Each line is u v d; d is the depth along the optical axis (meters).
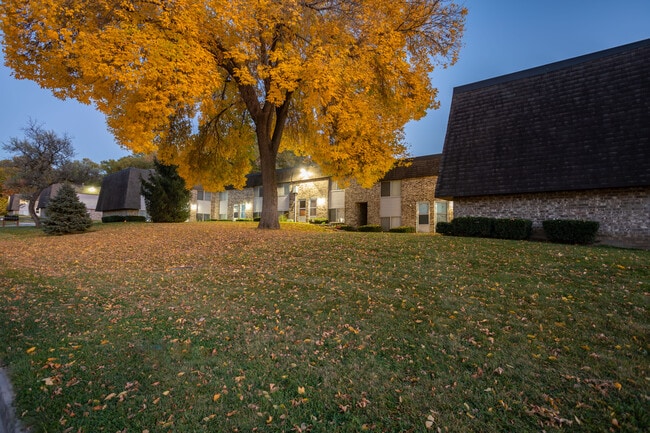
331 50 11.27
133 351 4.17
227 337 4.57
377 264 8.13
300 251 9.84
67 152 27.20
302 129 18.19
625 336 4.28
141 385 3.40
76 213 17.28
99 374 3.62
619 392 3.13
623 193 11.54
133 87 9.54
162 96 9.59
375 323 4.89
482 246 9.65
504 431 2.67
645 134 11.34
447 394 3.17
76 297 6.53
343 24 12.29
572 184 12.01
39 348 4.24
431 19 13.39
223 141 18.56
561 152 12.72
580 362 3.69
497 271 7.18
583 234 11.46
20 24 9.41
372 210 25.45
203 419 2.87
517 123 14.26
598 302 5.35
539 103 14.12
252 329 4.82
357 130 13.39
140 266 9.32
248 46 11.14
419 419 2.83
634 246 11.22
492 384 3.32
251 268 8.37
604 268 7.02
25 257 11.01
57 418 2.88
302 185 30.45
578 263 7.46
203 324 5.05
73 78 10.54
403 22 13.12
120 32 8.91
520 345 4.11
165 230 16.92
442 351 4.02
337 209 27.66
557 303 5.38
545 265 7.43
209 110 15.34
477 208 14.41
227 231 15.32
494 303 5.49
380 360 3.85
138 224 21.69
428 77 14.57
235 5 10.01
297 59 10.93
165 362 3.88
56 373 3.62
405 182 23.91
